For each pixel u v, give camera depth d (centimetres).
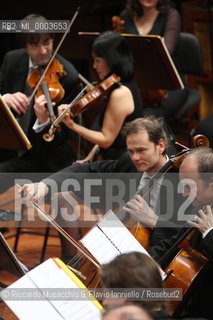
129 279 678
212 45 2255
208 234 946
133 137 1076
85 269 1010
